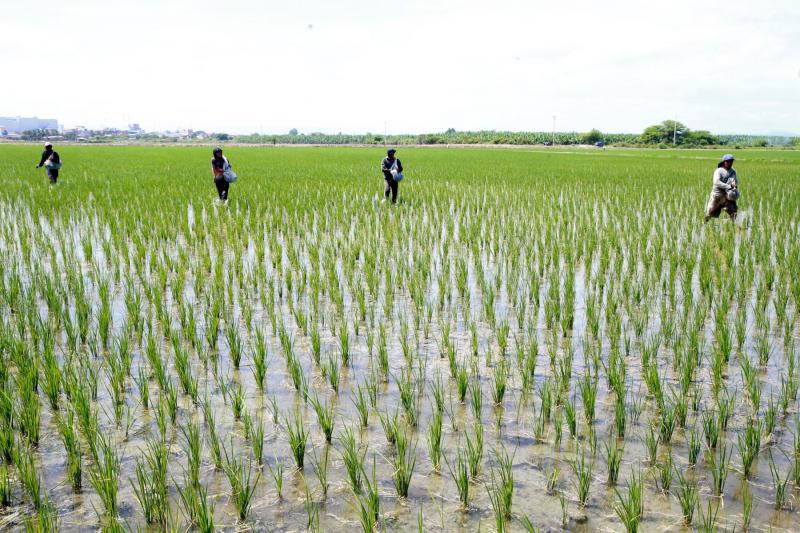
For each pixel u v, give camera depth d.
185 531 3.37
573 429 4.25
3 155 44.34
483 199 17.16
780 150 87.88
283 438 4.33
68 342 5.83
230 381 5.25
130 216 12.71
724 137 147.75
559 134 135.12
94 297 7.62
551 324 6.71
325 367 5.38
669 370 5.45
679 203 16.08
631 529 3.23
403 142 122.56
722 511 3.49
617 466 3.72
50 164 18.42
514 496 3.65
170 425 4.47
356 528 3.40
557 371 5.46
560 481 3.80
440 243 10.87
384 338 5.78
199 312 7.13
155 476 3.71
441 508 3.56
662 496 3.63
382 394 5.02
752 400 4.61
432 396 4.98
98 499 3.65
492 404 4.84
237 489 3.59
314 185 20.52
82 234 11.59
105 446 3.73
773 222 12.61
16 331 6.31
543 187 20.62
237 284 8.35
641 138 124.19
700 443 4.11
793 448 4.16
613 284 7.98
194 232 11.10
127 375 5.31
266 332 6.48
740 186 20.19
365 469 3.95
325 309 7.32
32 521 3.40
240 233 11.15
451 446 4.22
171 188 18.73
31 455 4.02
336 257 9.98
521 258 9.95
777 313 6.56
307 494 3.66
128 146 86.69
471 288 8.36
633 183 22.09
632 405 4.80
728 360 5.66
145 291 7.44
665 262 9.51
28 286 7.95
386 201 16.08
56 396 4.65
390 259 9.80
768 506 3.53
